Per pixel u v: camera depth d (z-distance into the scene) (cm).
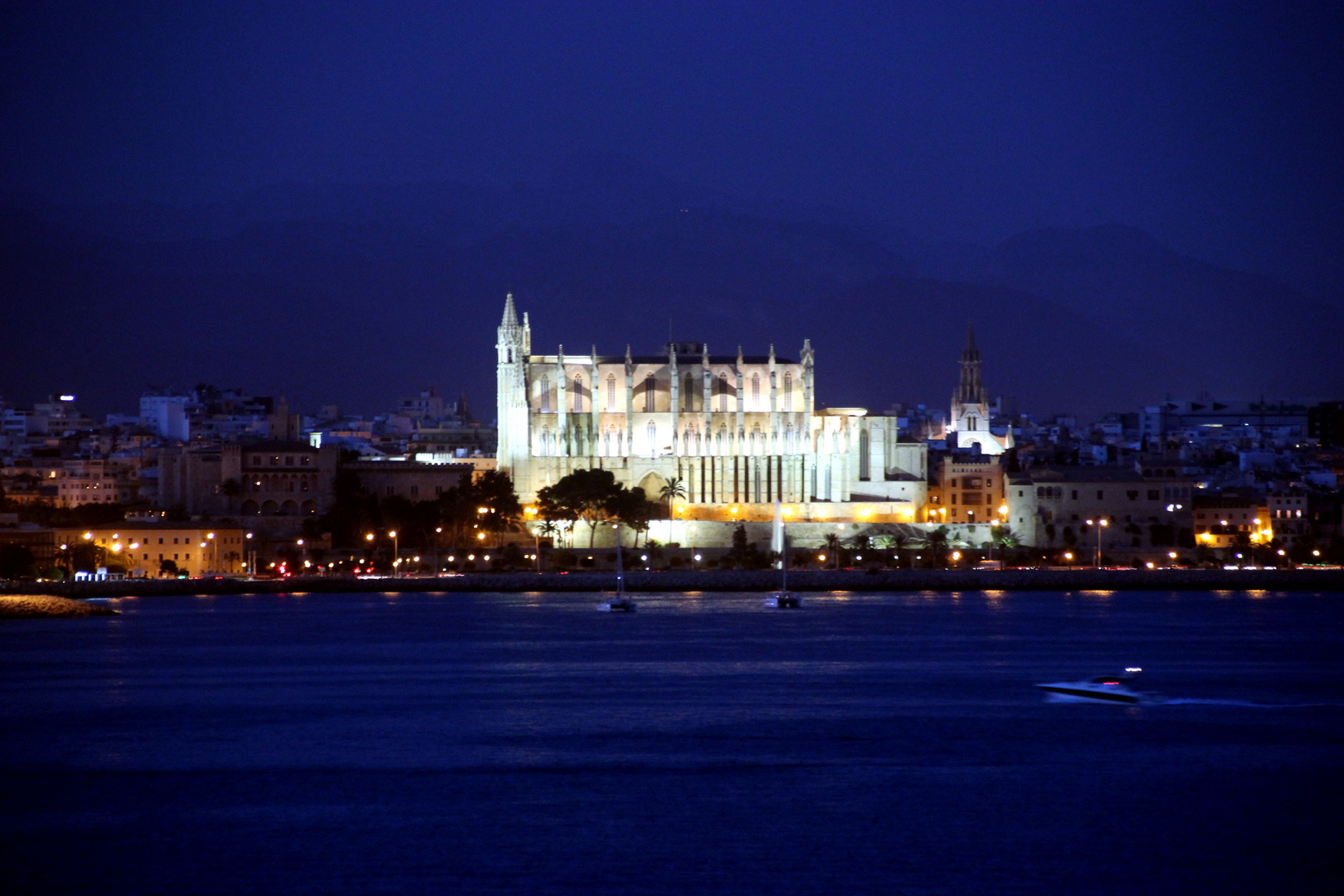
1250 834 17162
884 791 18962
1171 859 16362
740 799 18612
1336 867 16138
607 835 17188
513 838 17075
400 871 16038
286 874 15962
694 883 15700
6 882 15775
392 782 19450
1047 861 16288
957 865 16150
